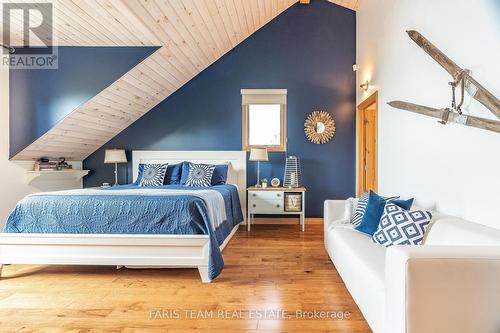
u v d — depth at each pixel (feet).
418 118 8.70
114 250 8.79
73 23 10.56
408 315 3.87
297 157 16.57
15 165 12.95
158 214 8.79
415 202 8.89
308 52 16.83
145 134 16.97
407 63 9.37
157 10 10.20
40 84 12.42
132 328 6.16
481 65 5.91
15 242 8.84
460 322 3.86
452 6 6.87
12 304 7.23
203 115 16.92
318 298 7.53
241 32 15.90
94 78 12.34
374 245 7.34
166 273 9.30
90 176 17.24
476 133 6.11
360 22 15.57
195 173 14.65
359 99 15.83
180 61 14.17
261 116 17.19
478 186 6.06
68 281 8.65
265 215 16.97
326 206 10.71
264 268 9.71
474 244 4.81
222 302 7.32
